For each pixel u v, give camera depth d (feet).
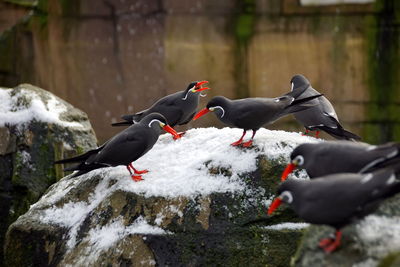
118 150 31.22
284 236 29.30
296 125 70.49
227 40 71.61
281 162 30.71
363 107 70.18
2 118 42.34
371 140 70.28
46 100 43.83
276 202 23.90
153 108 36.76
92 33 72.95
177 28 72.33
